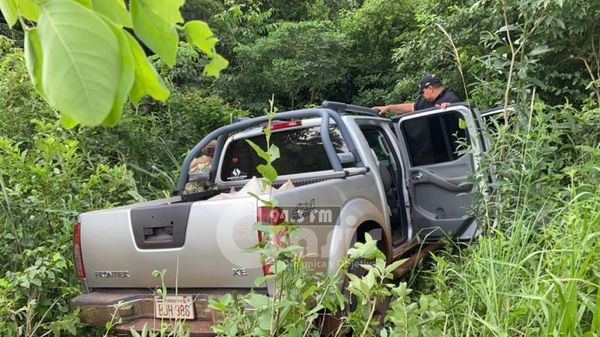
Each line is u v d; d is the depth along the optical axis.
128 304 3.07
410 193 4.80
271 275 2.35
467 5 7.00
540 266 2.44
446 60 7.20
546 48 4.27
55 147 4.01
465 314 2.58
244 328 2.38
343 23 11.52
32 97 5.39
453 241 4.34
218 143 4.77
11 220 3.62
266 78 10.38
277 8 12.54
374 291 2.27
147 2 0.76
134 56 0.77
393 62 10.65
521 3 4.76
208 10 10.73
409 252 4.61
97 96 0.57
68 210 3.90
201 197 4.22
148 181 5.90
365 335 2.38
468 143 4.50
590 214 2.72
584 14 5.13
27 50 0.65
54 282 3.53
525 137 3.61
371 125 4.54
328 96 11.57
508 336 2.23
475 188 3.84
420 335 2.29
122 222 3.23
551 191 3.44
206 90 9.60
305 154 4.30
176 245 3.03
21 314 3.33
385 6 10.66
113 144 5.51
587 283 2.15
